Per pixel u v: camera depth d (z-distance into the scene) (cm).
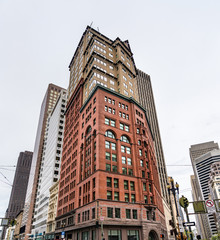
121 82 6875
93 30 8644
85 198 4984
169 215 10444
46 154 12738
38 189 12638
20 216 17125
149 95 16175
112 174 4759
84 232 4728
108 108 5719
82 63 8094
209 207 2498
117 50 7775
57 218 7012
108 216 4216
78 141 6538
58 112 11962
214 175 17462
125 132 5703
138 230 4506
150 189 5372
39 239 9262
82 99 7262
